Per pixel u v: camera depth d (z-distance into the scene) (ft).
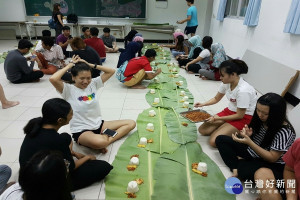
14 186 3.26
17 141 6.98
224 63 6.41
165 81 12.76
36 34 25.25
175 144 6.82
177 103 9.97
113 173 5.60
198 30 25.89
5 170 4.64
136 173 5.60
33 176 2.36
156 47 22.33
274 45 11.71
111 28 25.34
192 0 19.65
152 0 24.68
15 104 9.41
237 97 6.53
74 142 6.92
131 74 11.36
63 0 23.84
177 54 18.38
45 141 4.07
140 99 10.44
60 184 2.50
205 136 7.58
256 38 13.58
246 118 6.78
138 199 4.83
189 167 5.84
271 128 4.64
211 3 24.44
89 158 5.48
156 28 25.08
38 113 8.84
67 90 6.05
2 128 7.72
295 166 3.93
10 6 23.91
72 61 6.25
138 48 13.44
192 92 11.66
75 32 24.89
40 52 13.51
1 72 13.85
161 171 5.61
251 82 13.19
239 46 16.02
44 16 24.50
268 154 4.71
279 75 10.81
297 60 9.95
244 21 14.21
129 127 7.18
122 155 6.27
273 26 11.80
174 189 4.99
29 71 11.95
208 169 5.85
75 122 6.29
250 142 4.87
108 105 9.73
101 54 16.24
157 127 7.78
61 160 2.57
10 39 25.11
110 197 4.89
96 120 6.66
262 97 4.59
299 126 7.16
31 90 11.16
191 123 8.10
